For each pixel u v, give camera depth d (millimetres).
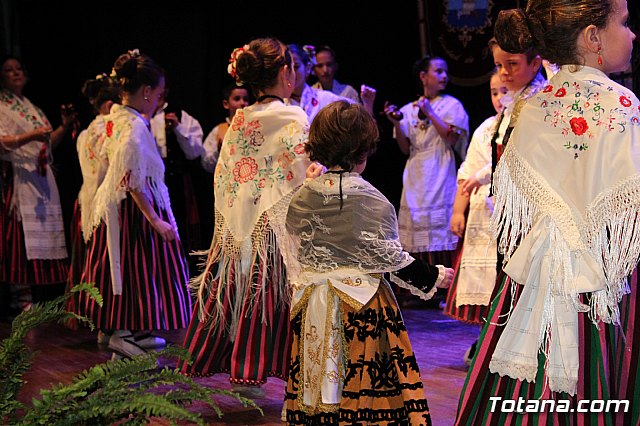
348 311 3490
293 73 4852
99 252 6340
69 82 9352
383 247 3479
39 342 7324
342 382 3490
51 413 2445
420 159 8695
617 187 2984
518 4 8758
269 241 4664
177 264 6359
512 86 5250
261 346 4723
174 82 9711
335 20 10023
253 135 4727
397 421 3465
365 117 3568
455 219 5992
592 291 3041
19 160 8484
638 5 5961
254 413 4883
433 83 8750
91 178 6777
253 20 9875
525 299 3170
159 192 6203
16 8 9117
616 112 3051
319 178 3617
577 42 3162
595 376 3119
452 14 9133
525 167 3156
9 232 8508
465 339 7066
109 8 9414
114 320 6199
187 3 9664
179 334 7629
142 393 2559
